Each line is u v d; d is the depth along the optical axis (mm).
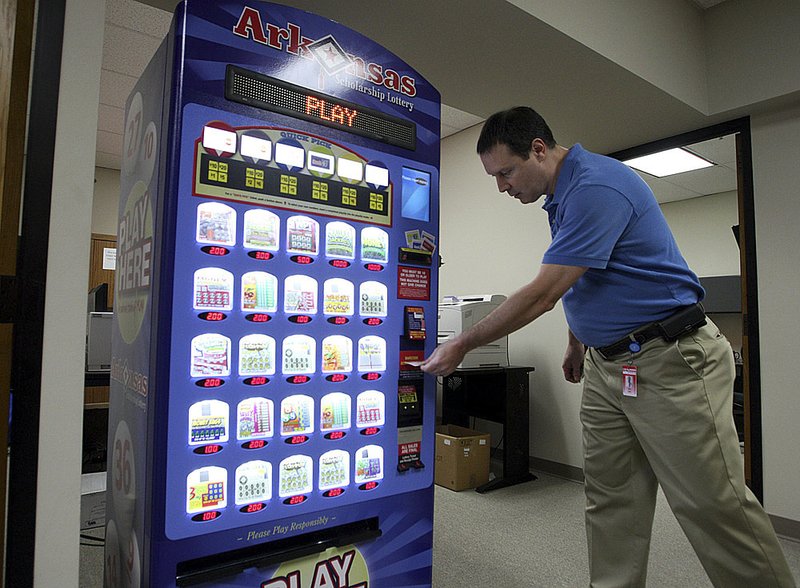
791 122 2475
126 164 1325
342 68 1217
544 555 2094
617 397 1468
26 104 905
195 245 998
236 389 1033
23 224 889
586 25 2088
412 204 1335
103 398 2645
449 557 2070
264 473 1062
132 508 1095
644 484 1513
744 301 2600
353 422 1192
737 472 1284
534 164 1441
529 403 3500
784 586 1248
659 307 1371
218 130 1032
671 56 2469
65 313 920
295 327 1111
